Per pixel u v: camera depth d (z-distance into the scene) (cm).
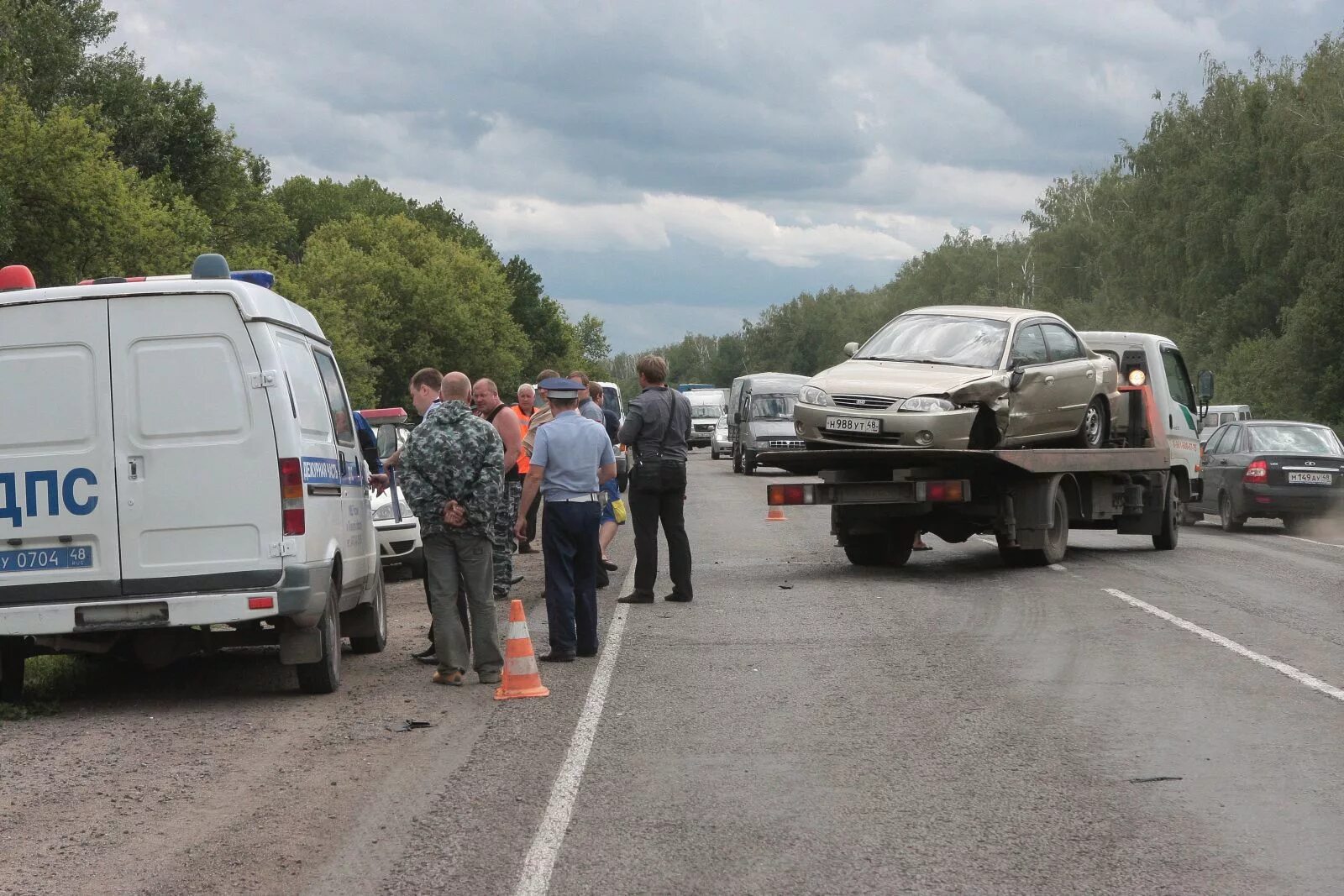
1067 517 1577
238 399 872
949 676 912
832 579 1460
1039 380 1523
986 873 514
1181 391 1950
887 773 666
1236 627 1099
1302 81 5916
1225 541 1989
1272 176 5912
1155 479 1767
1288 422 2292
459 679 950
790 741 739
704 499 2983
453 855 549
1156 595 1300
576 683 918
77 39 5797
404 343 9094
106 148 4325
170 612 862
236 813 626
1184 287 6366
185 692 970
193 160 5966
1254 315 6000
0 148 3959
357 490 1067
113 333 868
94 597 865
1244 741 720
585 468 1006
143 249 4244
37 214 4066
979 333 1546
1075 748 711
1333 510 2133
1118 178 8312
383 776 685
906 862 530
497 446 953
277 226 7044
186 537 869
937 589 1363
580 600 1022
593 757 709
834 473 1502
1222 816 586
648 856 542
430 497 941
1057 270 8525
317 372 1003
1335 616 1157
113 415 867
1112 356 1881
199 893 513
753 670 947
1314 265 5388
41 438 866
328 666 922
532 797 634
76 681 1045
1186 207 6412
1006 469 1464
